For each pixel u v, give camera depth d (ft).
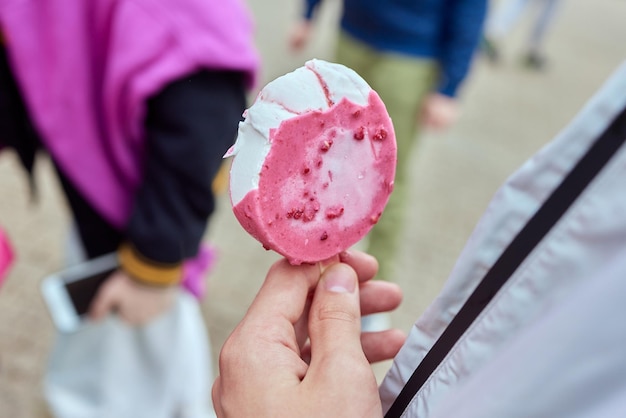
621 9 9.53
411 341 0.73
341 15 2.54
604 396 0.48
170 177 1.28
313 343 0.79
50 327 2.26
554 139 0.55
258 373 0.76
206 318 2.42
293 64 4.56
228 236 2.91
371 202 0.87
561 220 0.53
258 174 0.78
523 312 0.56
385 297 1.03
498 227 0.59
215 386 0.83
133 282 1.41
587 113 0.52
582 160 0.52
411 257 3.00
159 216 1.30
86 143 1.35
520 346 0.54
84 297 1.54
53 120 1.32
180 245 1.33
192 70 1.21
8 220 2.71
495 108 4.89
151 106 1.26
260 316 0.82
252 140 0.79
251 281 2.67
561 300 0.52
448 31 2.32
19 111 1.46
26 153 1.57
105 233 1.55
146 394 1.69
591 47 7.13
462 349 0.62
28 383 2.05
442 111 2.39
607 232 0.49
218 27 1.23
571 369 0.49
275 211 0.80
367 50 2.41
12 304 2.32
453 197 3.56
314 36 5.25
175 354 1.68
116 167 1.38
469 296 0.63
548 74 5.94
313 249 0.85
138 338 1.61
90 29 1.26
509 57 6.19
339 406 0.70
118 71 1.22
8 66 1.38
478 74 5.54
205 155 1.26
